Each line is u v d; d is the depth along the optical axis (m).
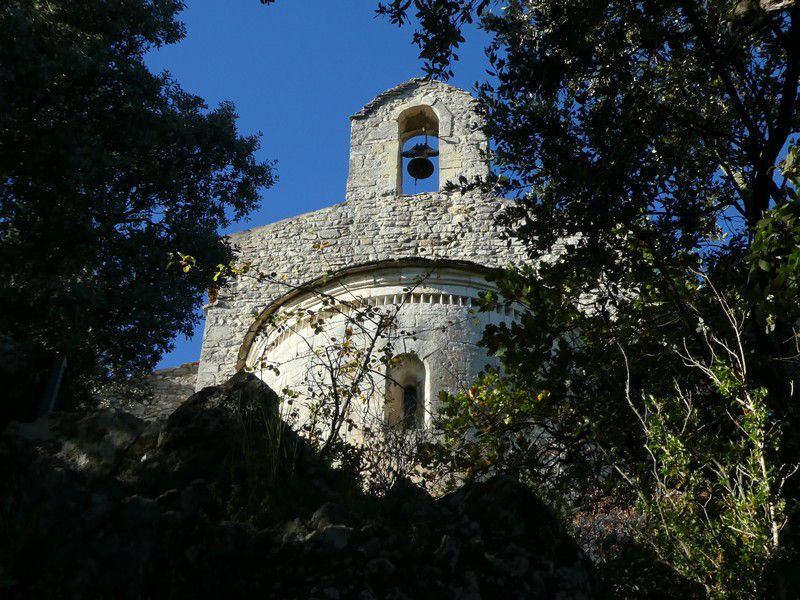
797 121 8.86
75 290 9.73
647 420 6.93
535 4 9.30
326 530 4.14
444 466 9.20
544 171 9.16
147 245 11.23
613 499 8.27
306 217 21.27
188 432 4.73
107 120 11.39
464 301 14.49
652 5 8.76
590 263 9.07
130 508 3.96
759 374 7.45
